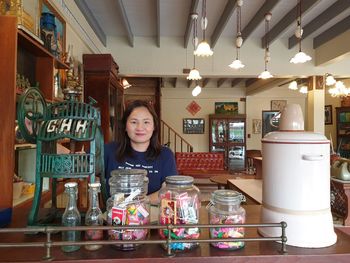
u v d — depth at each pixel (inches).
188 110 349.7
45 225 33.9
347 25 173.8
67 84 97.4
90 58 140.6
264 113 350.3
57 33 99.5
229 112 349.1
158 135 54.2
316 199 31.0
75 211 31.6
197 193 32.4
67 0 115.9
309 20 182.5
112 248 30.0
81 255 28.4
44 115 37.2
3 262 27.0
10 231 28.3
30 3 73.3
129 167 52.1
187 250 29.4
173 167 54.6
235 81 334.0
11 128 49.2
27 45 69.7
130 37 190.1
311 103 222.5
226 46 210.7
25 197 64.6
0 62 51.8
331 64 215.0
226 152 335.0
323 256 29.0
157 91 263.9
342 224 55.6
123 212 30.2
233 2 145.2
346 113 315.6
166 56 206.7
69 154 34.4
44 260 27.3
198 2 137.7
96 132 36.1
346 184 56.2
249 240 29.4
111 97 150.6
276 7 155.6
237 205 31.6
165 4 151.9
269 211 32.7
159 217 31.4
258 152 305.4
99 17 168.9
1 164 47.4
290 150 31.1
